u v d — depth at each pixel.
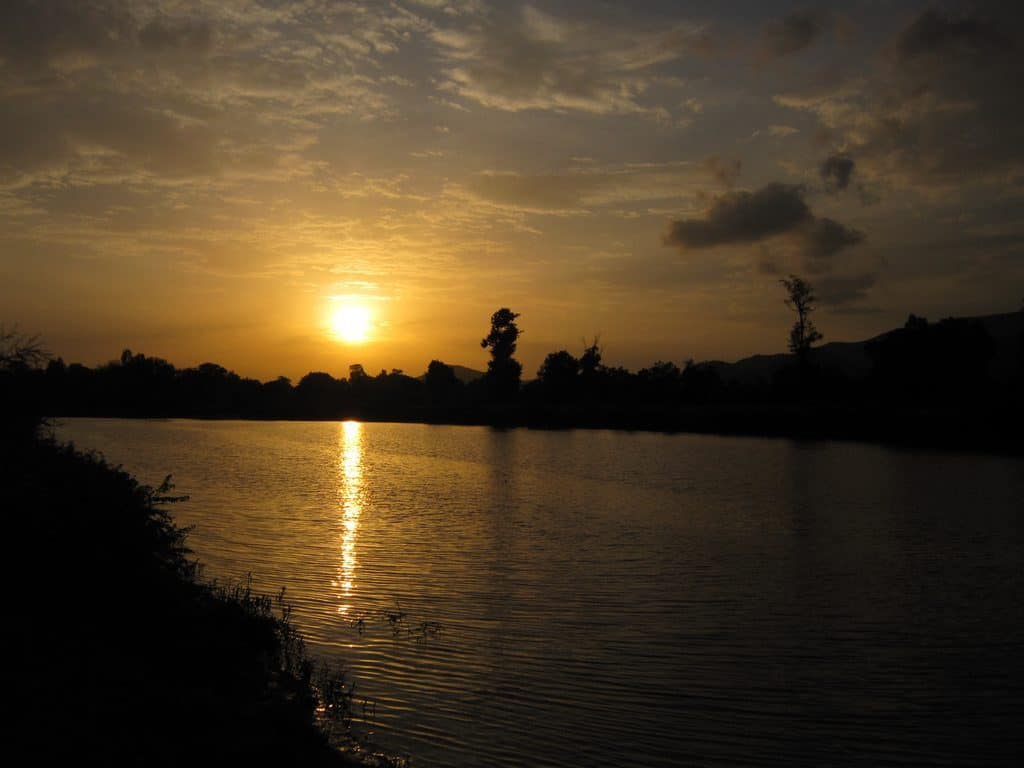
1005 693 11.80
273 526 24.73
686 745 10.05
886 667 12.85
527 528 25.27
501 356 135.62
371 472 45.16
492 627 14.49
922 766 9.67
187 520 25.52
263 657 12.20
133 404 152.50
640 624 14.84
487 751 9.71
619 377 133.62
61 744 7.86
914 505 31.11
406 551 21.09
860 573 19.17
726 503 31.69
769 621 15.18
